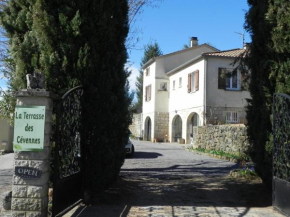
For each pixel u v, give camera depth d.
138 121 38.69
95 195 6.85
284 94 5.89
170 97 31.17
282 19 6.64
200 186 8.52
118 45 7.32
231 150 15.98
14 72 7.45
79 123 6.34
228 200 7.11
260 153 7.25
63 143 5.52
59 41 6.34
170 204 6.70
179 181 9.28
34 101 5.12
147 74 34.38
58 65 6.30
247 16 7.93
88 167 6.50
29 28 6.52
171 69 32.12
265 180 7.36
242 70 9.29
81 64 6.31
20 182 5.11
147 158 15.88
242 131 14.96
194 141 21.14
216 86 23.66
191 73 26.16
